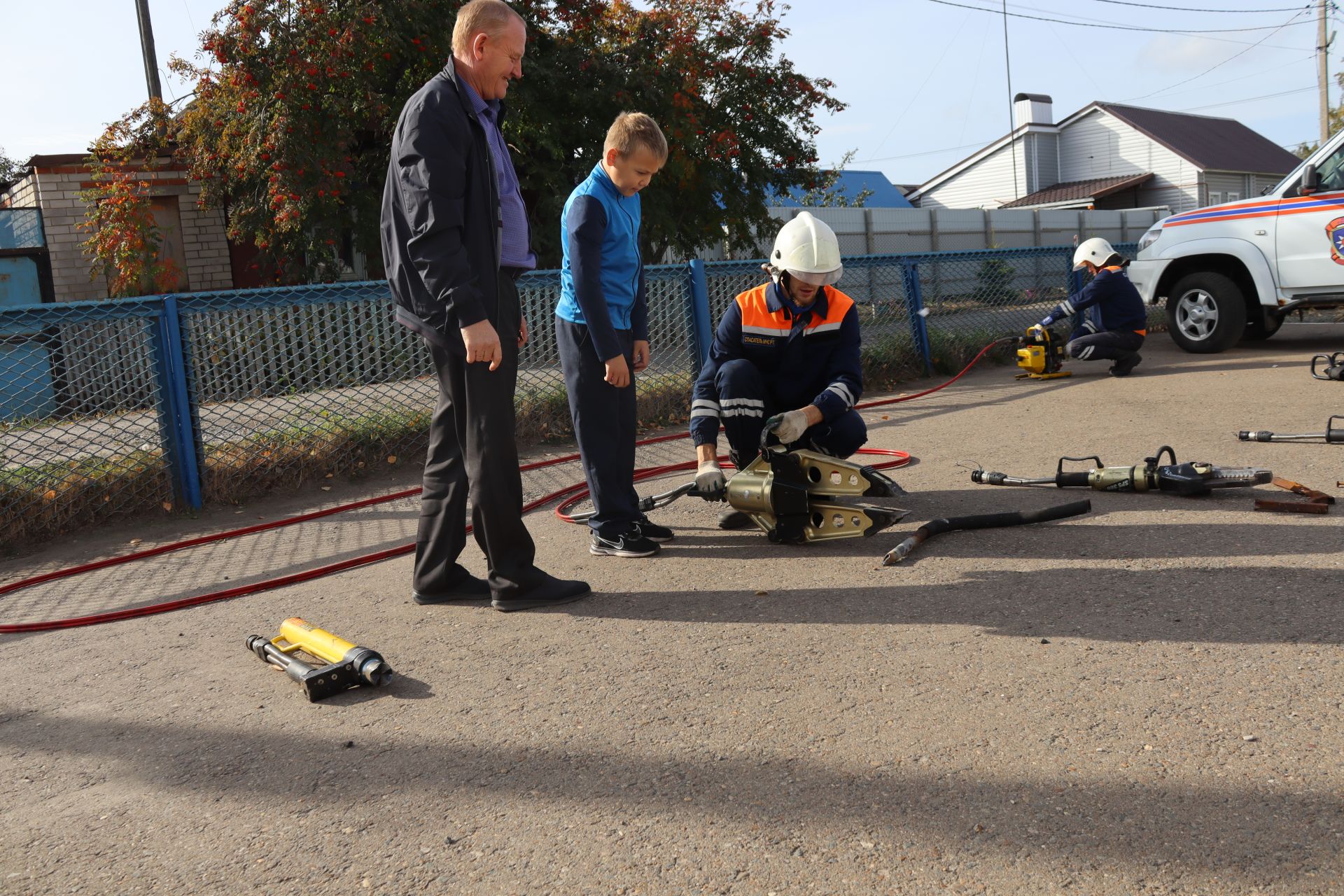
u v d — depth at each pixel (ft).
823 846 6.07
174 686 9.59
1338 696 7.48
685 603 10.90
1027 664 8.54
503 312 10.52
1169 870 5.59
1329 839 5.74
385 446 19.90
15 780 7.82
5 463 16.34
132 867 6.44
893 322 29.50
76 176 44.78
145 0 59.88
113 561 14.56
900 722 7.61
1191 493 13.50
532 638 10.16
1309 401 21.11
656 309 24.25
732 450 14.12
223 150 40.86
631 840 6.32
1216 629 8.96
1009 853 5.86
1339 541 11.16
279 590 12.71
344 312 19.79
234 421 18.31
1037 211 85.40
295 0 38.27
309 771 7.60
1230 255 30.19
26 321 16.07
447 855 6.32
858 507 12.35
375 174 43.73
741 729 7.71
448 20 40.60
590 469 12.92
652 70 46.42
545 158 45.93
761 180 53.11
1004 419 21.47
